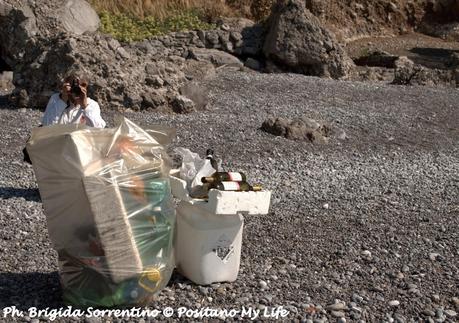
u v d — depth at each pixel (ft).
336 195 29.50
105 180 16.92
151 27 73.36
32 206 26.53
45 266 20.66
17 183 29.71
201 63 58.44
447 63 76.38
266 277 20.26
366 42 88.79
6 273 20.04
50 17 62.69
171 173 19.57
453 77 62.03
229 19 73.56
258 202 18.44
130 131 17.67
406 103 51.57
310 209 27.30
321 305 18.70
